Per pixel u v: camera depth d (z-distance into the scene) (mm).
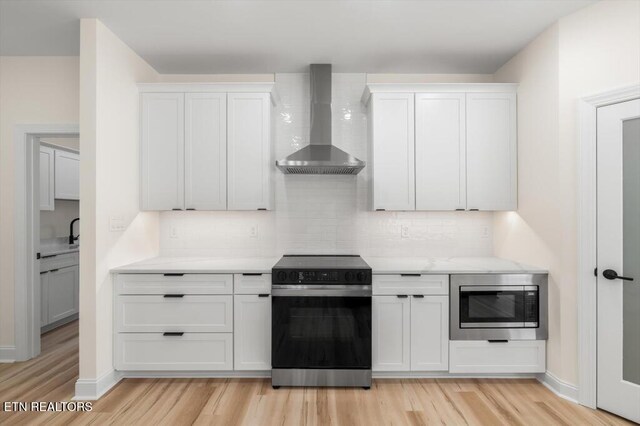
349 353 2758
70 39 2969
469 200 3217
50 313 4105
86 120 2615
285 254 3570
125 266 2939
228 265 3008
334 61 3334
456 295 2830
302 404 2521
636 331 2318
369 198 3432
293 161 2951
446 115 3223
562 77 2633
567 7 2512
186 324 2859
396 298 2842
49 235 4633
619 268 2385
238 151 3213
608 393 2420
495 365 2828
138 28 2768
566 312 2625
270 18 2637
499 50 3139
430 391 2711
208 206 3215
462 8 2520
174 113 3207
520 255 3164
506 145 3215
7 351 3260
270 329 2861
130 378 2910
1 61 3297
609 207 2422
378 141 3230
